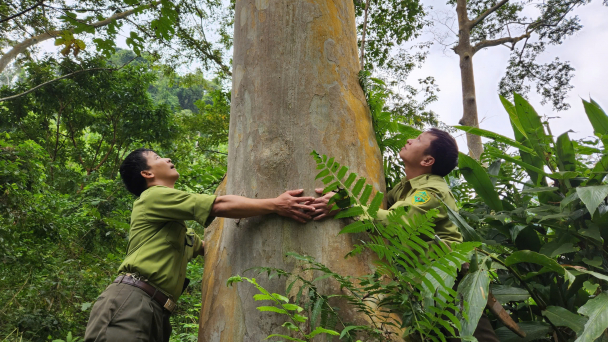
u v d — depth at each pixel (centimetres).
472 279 157
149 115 1193
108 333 184
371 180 187
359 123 196
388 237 140
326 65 195
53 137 1297
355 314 155
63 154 1257
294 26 196
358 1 755
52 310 371
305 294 157
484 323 185
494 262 183
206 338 176
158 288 199
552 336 208
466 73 1152
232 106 205
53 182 868
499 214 232
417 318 138
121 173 238
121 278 200
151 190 212
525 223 227
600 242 207
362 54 387
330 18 205
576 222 218
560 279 212
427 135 228
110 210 630
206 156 1154
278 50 193
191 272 434
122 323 186
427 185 206
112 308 189
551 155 238
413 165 229
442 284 125
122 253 483
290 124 183
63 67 1142
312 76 190
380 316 156
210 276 196
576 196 198
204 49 995
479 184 246
